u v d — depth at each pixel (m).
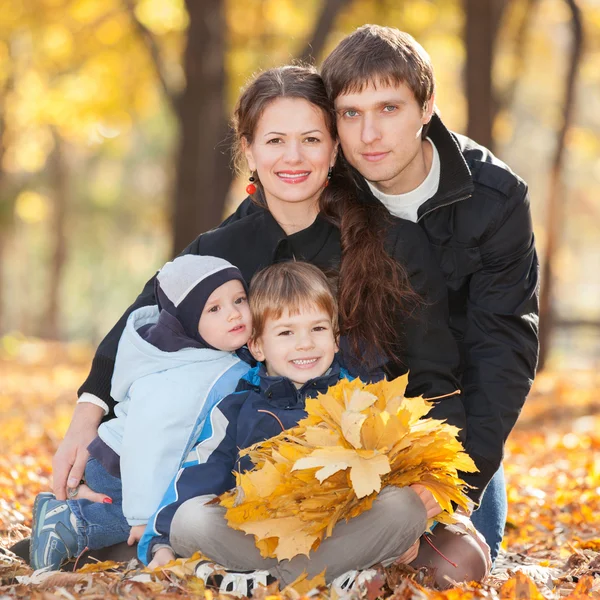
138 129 40.03
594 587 4.41
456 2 18.55
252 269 5.00
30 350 28.66
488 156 5.06
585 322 27.27
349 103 4.61
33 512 4.78
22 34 22.09
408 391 4.66
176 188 16.19
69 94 22.09
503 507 4.98
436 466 4.06
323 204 4.88
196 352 4.61
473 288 4.89
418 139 4.69
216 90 15.89
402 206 4.91
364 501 3.90
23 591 4.04
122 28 20.11
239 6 18.81
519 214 4.84
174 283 4.68
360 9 18.08
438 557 4.33
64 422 11.91
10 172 34.06
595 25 21.50
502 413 4.66
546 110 31.00
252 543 4.07
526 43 22.22
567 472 8.73
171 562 4.11
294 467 3.71
